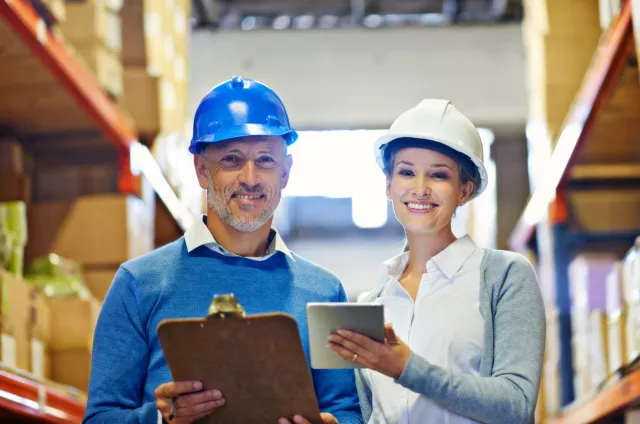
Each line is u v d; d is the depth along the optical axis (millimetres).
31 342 4418
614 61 4637
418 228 2756
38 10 4418
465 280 2729
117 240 5312
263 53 9828
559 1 5840
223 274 2787
